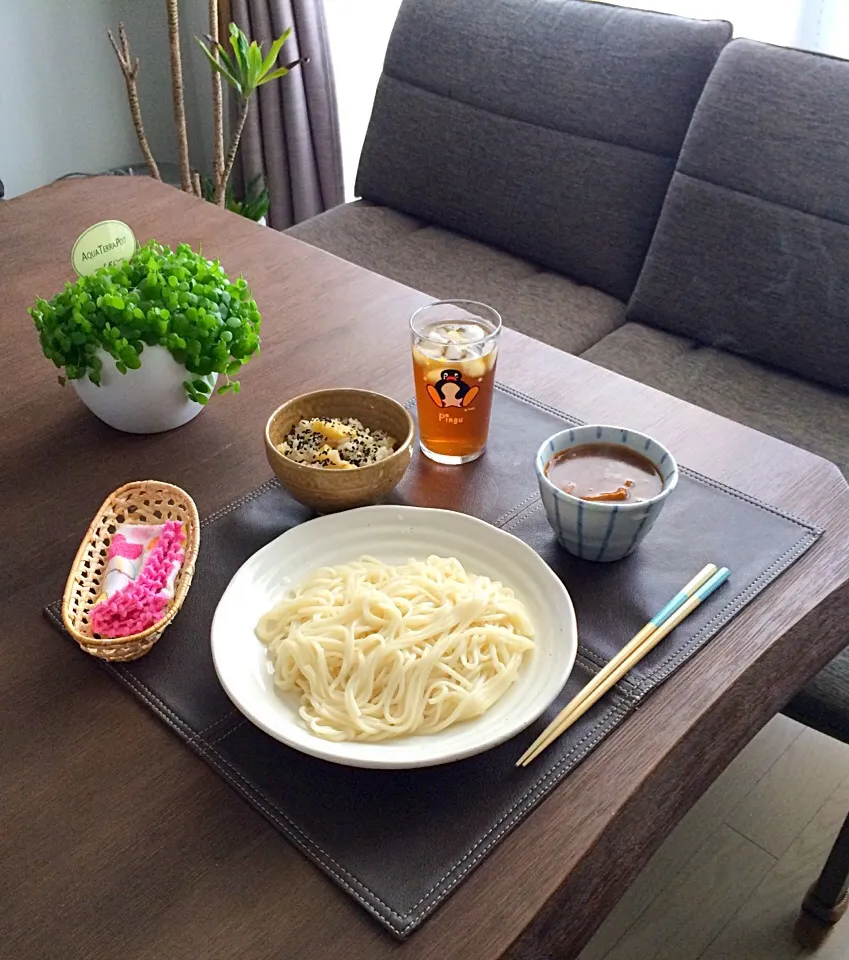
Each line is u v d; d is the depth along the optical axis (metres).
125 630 0.77
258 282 1.30
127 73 2.26
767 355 1.63
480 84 1.91
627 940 1.28
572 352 1.72
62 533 0.92
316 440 0.94
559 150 1.84
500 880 0.63
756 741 1.53
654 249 1.71
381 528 0.85
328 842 0.65
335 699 0.71
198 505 0.94
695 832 1.40
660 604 0.82
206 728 0.73
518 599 0.80
